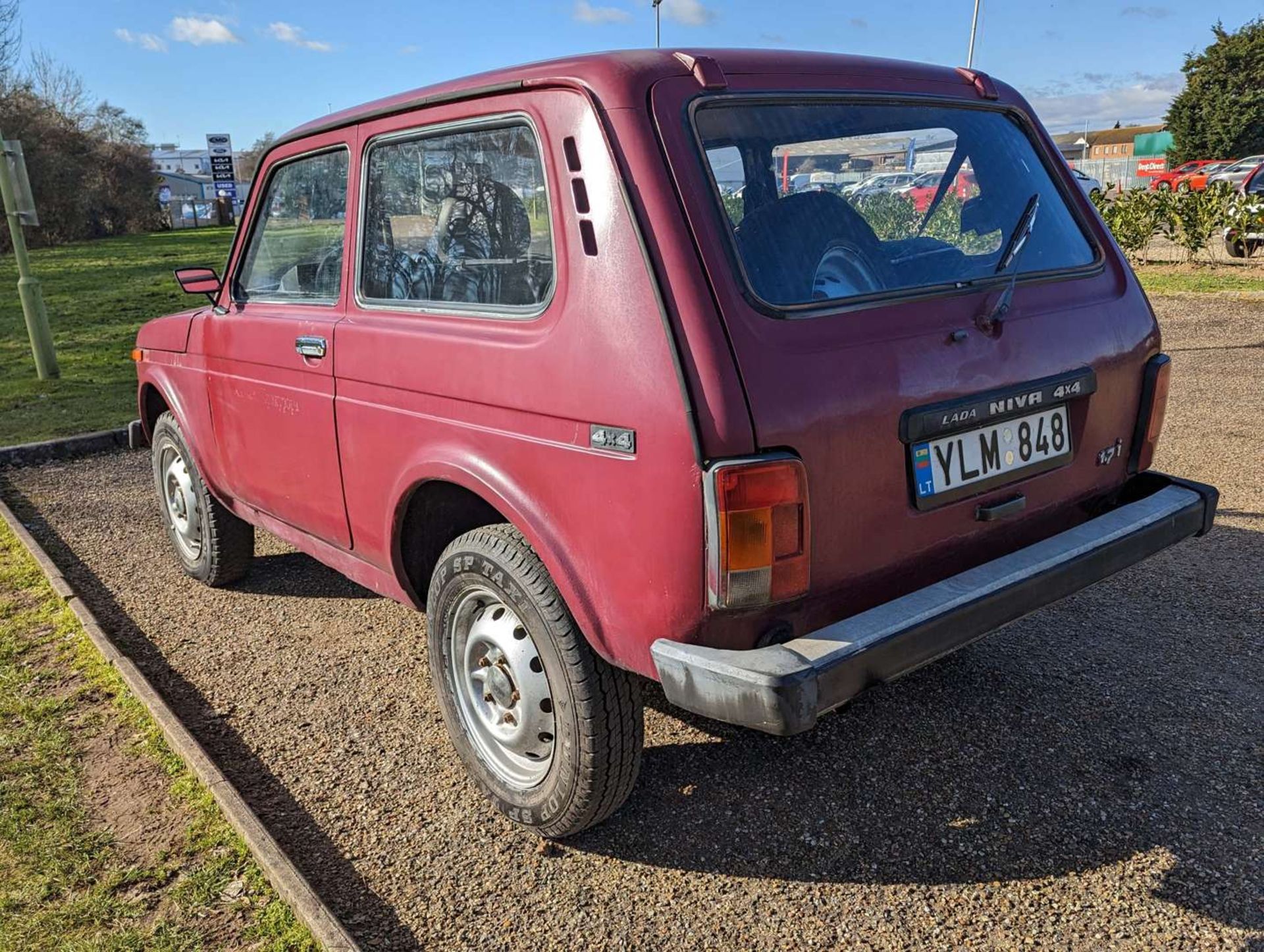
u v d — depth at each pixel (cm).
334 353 311
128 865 261
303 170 341
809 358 217
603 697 243
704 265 213
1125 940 229
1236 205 1502
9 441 737
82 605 422
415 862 266
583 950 233
